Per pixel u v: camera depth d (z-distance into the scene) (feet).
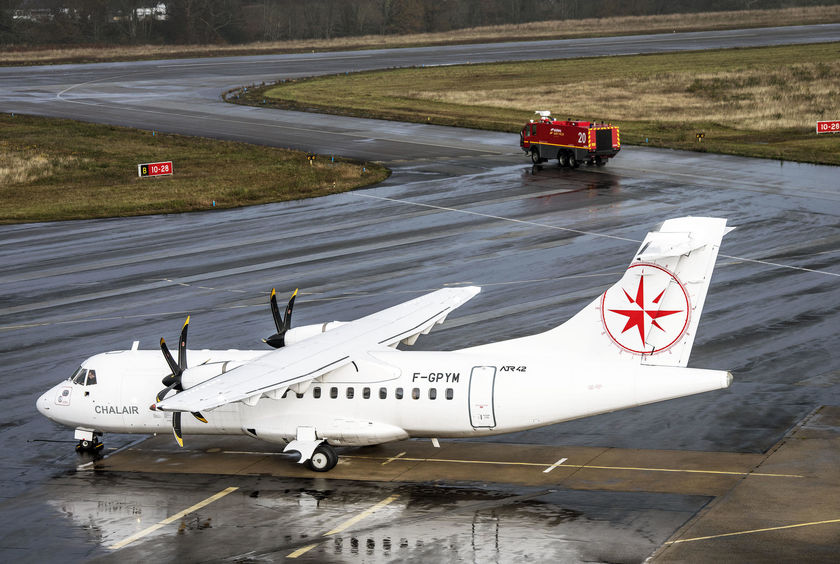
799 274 499.10
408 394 277.44
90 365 311.68
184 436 329.11
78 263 578.25
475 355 281.54
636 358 266.98
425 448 307.58
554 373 269.23
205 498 272.51
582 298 466.70
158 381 303.89
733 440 300.40
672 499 257.96
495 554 229.04
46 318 465.47
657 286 262.06
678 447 297.33
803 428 307.17
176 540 244.42
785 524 238.89
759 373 360.48
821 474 270.46
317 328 308.60
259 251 595.06
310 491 274.77
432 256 563.89
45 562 234.17
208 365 284.82
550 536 238.07
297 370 264.52
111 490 280.72
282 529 249.14
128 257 590.55
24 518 261.44
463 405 272.72
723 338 402.31
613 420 325.01
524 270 524.93
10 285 530.68
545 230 619.26
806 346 388.57
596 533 238.27
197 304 482.28
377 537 241.96
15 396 362.53
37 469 298.97
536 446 304.71
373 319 312.50
